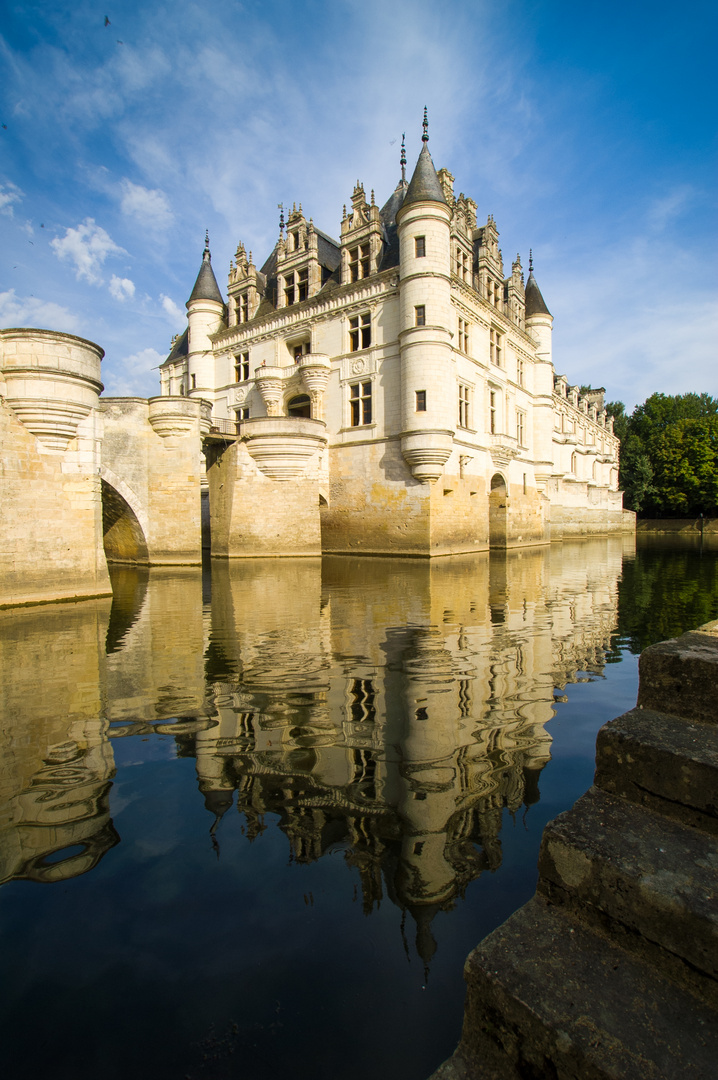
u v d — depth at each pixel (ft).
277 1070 7.06
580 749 15.84
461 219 99.60
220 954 8.93
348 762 15.21
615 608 39.45
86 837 12.02
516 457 123.44
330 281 108.27
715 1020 5.94
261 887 10.41
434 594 46.70
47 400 41.93
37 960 8.87
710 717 8.89
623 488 237.04
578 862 7.49
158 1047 7.41
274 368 112.16
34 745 16.48
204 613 37.78
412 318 87.76
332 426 103.65
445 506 93.61
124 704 19.75
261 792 13.71
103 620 35.45
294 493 87.66
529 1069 6.23
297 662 25.04
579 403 191.21
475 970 6.83
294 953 8.91
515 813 12.58
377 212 97.76
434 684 21.72
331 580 57.41
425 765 14.96
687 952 6.36
